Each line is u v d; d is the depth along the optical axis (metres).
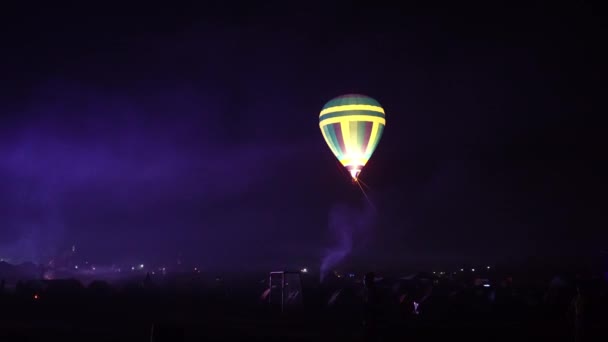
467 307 28.28
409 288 32.03
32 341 19.17
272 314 28.41
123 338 19.81
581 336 16.61
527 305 29.14
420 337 20.53
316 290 32.09
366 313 16.12
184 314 28.38
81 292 35.41
